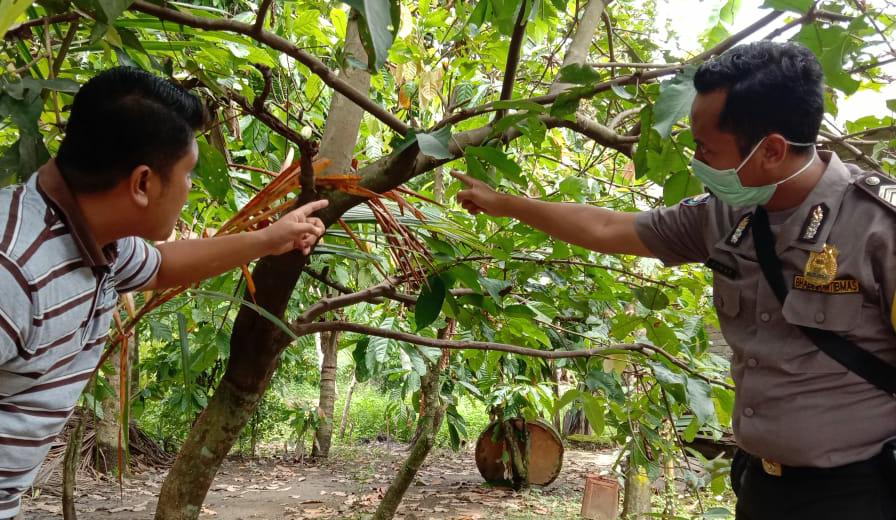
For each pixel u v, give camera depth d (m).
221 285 2.41
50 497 5.22
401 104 2.78
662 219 1.59
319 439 7.85
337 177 1.50
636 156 1.65
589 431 9.83
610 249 1.65
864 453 1.22
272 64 2.18
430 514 5.49
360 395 11.72
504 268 2.29
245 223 1.50
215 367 6.81
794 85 1.19
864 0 1.64
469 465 8.23
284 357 6.70
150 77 1.06
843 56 1.45
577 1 2.29
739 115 1.21
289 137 1.35
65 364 1.10
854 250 1.21
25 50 1.41
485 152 1.45
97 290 1.10
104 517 4.86
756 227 1.34
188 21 1.30
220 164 1.69
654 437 2.53
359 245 1.69
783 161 1.25
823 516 1.25
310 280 3.25
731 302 1.39
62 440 5.97
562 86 1.86
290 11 2.53
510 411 6.15
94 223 1.07
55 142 1.73
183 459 1.80
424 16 2.75
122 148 1.02
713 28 1.88
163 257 1.31
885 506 1.21
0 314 0.94
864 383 1.22
